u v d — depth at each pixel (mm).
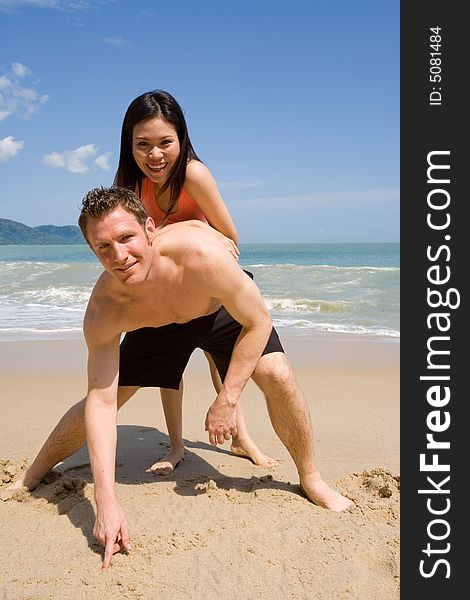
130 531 2959
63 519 3111
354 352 8086
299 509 3217
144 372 3535
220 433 3104
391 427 5023
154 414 5418
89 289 14500
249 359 3080
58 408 5586
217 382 4352
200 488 3562
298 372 7066
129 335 3566
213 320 3371
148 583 2564
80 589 2521
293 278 16859
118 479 3824
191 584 2568
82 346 8391
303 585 2578
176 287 2955
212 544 2854
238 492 3500
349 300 12938
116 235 2691
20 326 10070
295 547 2836
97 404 3104
